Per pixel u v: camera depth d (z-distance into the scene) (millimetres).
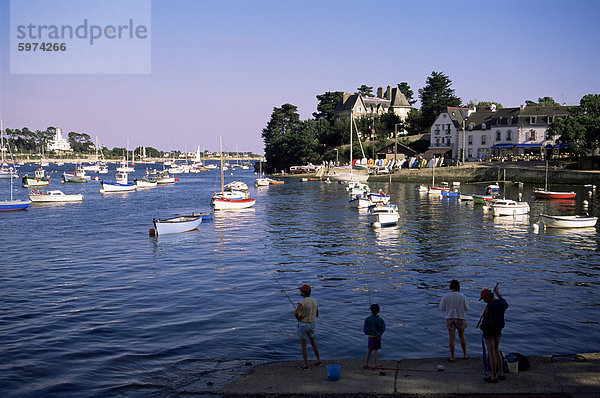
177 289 27922
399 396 12359
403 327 21234
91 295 26766
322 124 168625
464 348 14625
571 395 11984
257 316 23016
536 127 109875
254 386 13547
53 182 137875
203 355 18328
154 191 110750
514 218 58656
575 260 35312
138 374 16641
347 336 20203
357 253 38250
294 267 33469
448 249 39719
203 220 58875
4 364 17641
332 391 12781
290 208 72188
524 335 20219
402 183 113688
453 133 126500
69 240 45406
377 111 180750
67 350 18922
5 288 28297
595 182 88500
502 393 12164
